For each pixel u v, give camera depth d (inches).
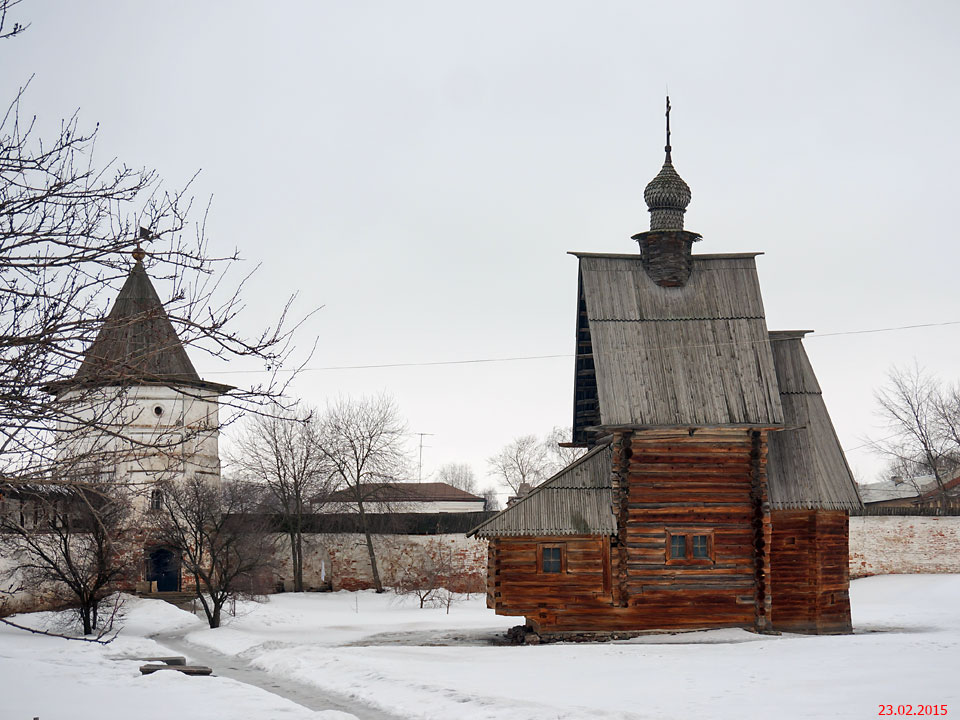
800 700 769.6
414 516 2485.2
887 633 1378.0
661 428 1365.7
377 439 2571.4
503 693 839.7
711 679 903.1
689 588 1358.3
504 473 4734.3
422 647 1258.0
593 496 1370.6
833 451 1477.6
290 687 982.4
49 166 430.9
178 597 2063.2
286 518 2464.3
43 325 405.7
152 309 430.0
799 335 1544.0
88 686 910.4
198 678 965.2
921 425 2783.0
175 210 491.2
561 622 1344.7
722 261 1513.3
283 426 2554.1
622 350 1414.9
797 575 1418.6
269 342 449.7
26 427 417.1
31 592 1863.9
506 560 1357.0
